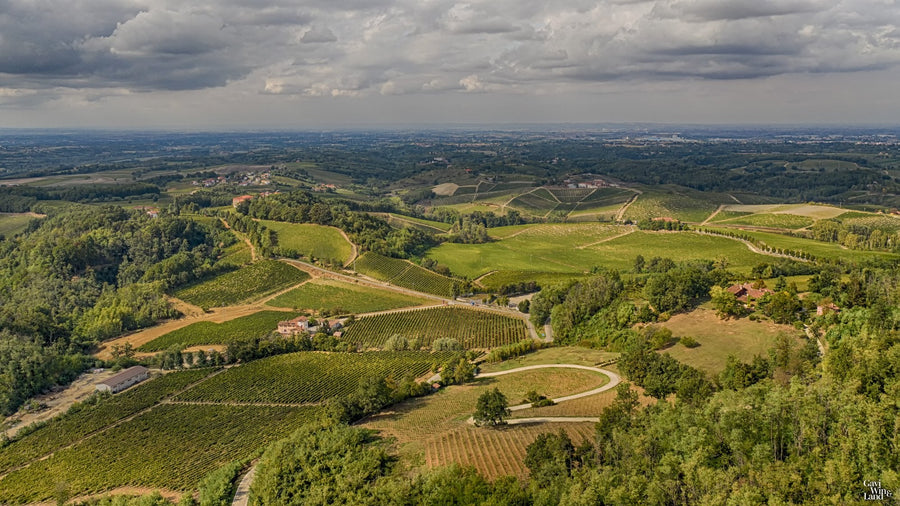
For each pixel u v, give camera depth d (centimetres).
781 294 13112
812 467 6216
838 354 9038
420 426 10556
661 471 6594
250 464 10650
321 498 8081
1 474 11812
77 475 11319
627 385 9181
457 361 14212
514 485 7044
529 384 12519
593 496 6359
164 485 10650
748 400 7588
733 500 5844
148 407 14238
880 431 6312
